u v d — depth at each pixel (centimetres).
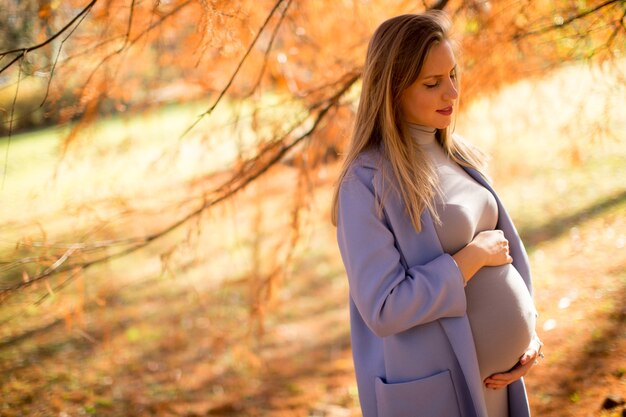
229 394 554
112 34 313
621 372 336
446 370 179
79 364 613
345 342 657
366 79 184
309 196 377
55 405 518
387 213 179
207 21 253
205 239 591
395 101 180
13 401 527
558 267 582
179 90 395
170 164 375
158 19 314
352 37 401
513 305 187
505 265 191
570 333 420
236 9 260
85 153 351
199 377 592
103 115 356
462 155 204
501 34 326
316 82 394
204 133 366
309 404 520
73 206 354
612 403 293
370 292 173
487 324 185
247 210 692
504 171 743
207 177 384
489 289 186
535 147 883
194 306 739
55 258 311
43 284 325
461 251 179
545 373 374
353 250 176
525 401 197
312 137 371
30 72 278
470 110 388
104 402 532
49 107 304
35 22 297
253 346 656
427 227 178
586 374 352
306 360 624
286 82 395
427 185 177
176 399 547
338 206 189
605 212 703
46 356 627
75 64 311
